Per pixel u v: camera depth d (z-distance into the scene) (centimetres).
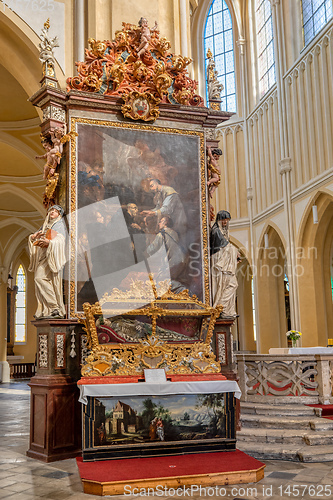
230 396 664
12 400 1446
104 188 780
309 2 1814
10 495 516
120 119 808
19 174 1659
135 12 922
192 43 2530
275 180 2042
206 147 872
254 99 2280
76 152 770
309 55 1764
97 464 588
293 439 702
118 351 668
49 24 866
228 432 657
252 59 2295
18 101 1266
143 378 655
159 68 834
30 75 884
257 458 671
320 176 1672
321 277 1770
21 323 2736
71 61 880
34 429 714
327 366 830
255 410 807
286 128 1931
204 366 692
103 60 812
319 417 771
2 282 2255
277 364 848
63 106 777
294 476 582
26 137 1386
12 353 2650
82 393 609
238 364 870
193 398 650
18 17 846
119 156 798
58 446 686
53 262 722
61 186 779
